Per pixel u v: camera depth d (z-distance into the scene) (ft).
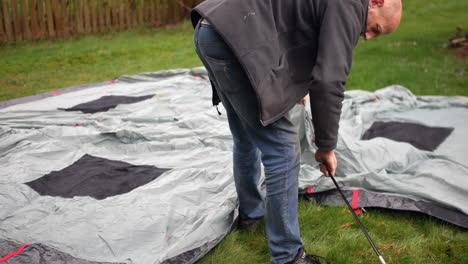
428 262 7.58
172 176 9.26
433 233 8.33
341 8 5.62
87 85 16.31
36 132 11.21
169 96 14.65
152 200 8.38
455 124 12.91
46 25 28.25
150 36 29.32
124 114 13.08
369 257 7.66
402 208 8.95
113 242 7.27
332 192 9.62
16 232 7.41
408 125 12.89
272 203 6.56
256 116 6.30
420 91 17.49
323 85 5.51
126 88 15.57
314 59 6.11
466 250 7.81
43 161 10.11
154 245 7.32
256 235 8.27
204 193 8.91
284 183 6.46
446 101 14.99
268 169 6.51
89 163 10.11
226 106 6.94
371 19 6.12
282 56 5.98
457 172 9.92
